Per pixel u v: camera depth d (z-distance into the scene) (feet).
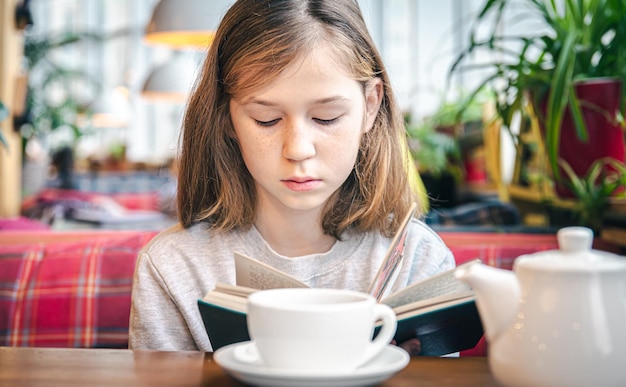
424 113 25.40
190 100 3.90
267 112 3.24
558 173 6.05
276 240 3.91
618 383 2.04
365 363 2.39
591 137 6.23
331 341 2.14
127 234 6.32
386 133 3.86
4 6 9.96
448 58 26.32
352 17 3.55
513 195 9.15
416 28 27.40
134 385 2.31
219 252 3.92
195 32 8.82
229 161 3.84
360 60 3.40
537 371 2.05
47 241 6.23
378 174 3.86
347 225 3.87
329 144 3.24
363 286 3.88
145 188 24.58
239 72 3.27
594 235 6.13
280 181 3.28
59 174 20.30
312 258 3.87
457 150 7.56
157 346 3.87
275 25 3.28
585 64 6.40
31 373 2.43
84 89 30.81
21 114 10.28
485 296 2.13
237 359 2.36
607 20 6.27
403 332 2.82
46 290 5.47
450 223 8.84
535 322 2.07
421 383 2.33
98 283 5.49
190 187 3.95
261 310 2.19
